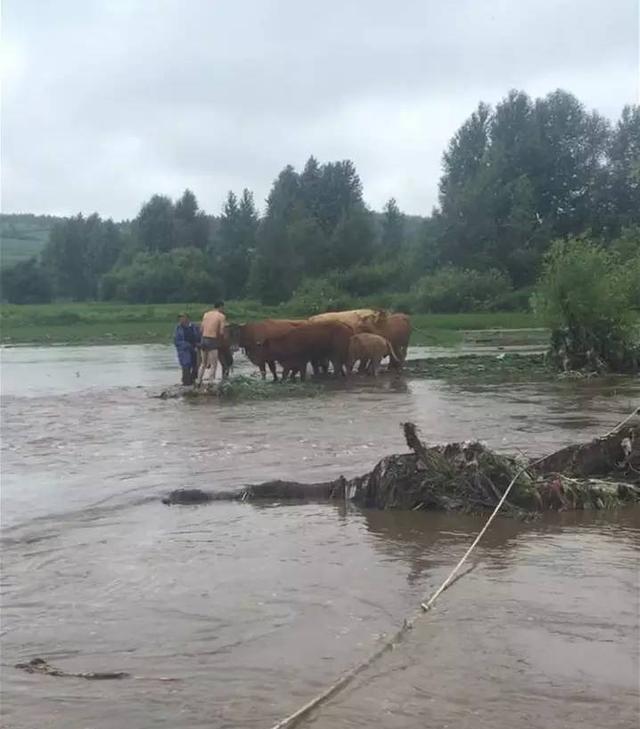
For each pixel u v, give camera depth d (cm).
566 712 465
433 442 1306
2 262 17400
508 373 2556
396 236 10775
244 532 836
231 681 516
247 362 3356
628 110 8431
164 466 1173
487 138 8800
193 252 10269
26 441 1410
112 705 489
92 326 6406
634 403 1761
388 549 771
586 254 2559
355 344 2483
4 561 756
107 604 646
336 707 477
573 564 715
